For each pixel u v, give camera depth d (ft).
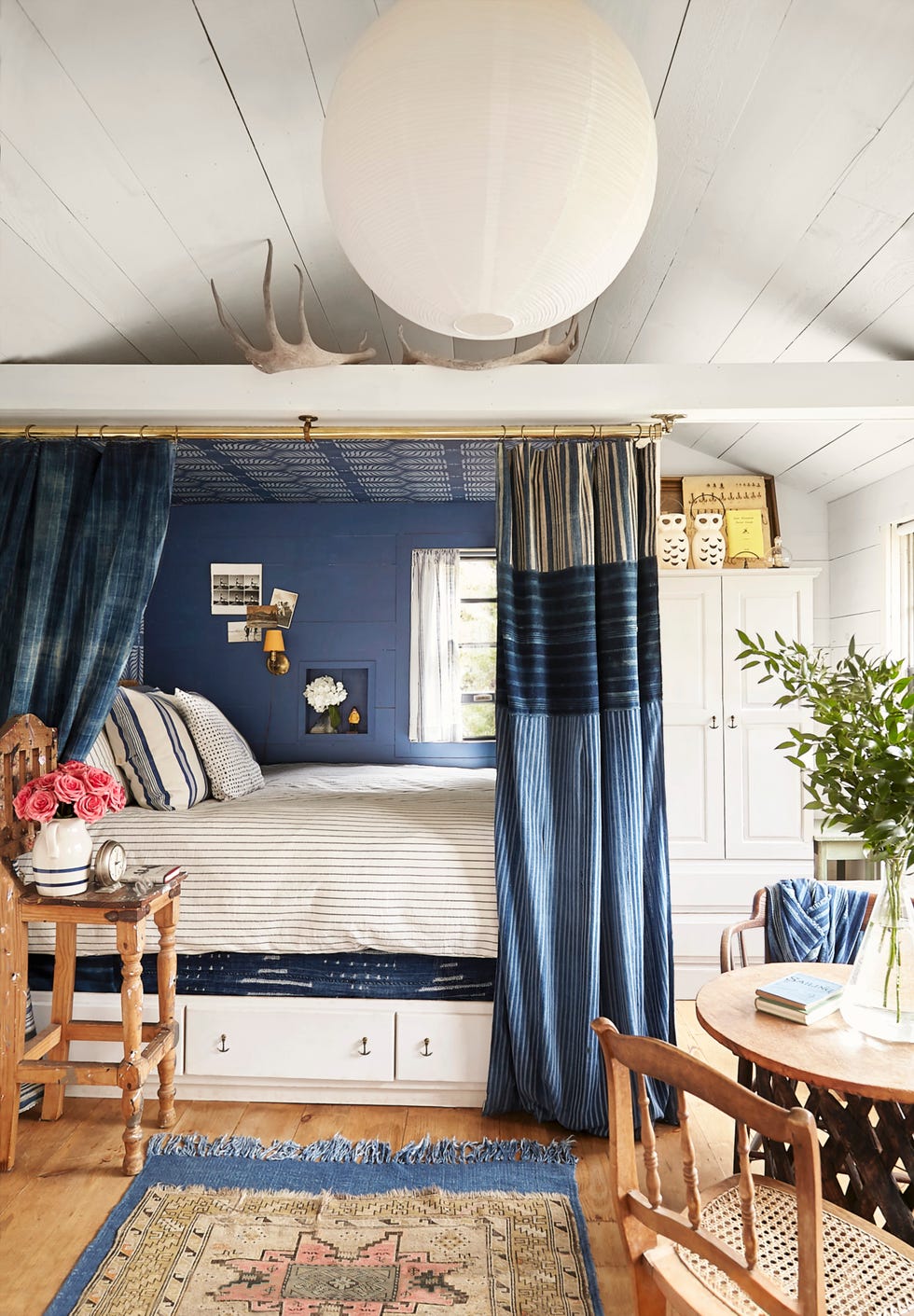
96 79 6.91
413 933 9.65
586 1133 9.30
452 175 4.56
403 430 10.17
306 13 6.63
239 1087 9.96
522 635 9.82
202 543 16.98
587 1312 6.66
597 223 4.89
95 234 8.65
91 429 10.13
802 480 15.56
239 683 16.92
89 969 9.98
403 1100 9.86
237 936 9.77
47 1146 8.95
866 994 6.53
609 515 9.87
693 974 13.60
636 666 9.74
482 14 4.36
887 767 6.17
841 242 8.86
